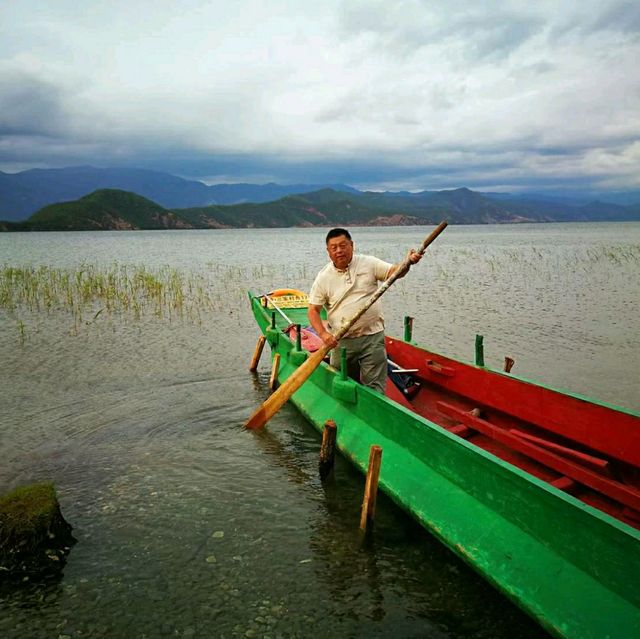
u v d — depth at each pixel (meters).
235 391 8.19
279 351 8.47
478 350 6.11
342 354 5.90
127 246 56.72
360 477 5.44
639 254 31.00
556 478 4.82
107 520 4.68
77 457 5.93
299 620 3.51
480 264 27.55
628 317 13.06
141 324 13.14
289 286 20.16
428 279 21.09
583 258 29.92
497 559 3.60
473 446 4.04
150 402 7.69
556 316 13.35
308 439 6.42
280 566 4.05
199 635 3.39
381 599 3.69
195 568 4.03
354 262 5.89
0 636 3.38
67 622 3.50
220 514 4.77
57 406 7.52
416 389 7.01
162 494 5.12
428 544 4.29
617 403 7.38
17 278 19.83
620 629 2.80
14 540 4.02
